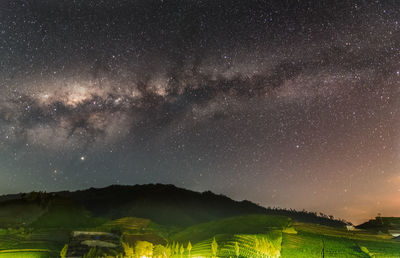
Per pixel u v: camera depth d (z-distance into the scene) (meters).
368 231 132.75
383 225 157.62
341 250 97.38
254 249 91.62
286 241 104.81
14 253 86.38
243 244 94.62
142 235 112.19
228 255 84.81
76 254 89.44
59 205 167.50
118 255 88.00
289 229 118.75
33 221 143.38
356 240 110.31
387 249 101.31
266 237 105.44
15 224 135.75
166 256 90.31
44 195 177.62
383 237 121.25
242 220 132.38
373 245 105.12
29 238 104.00
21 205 165.25
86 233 107.12
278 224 125.44
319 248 98.75
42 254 86.44
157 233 122.06
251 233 110.62
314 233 116.69
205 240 105.69
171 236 121.62
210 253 87.69
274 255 87.94
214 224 131.25
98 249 92.50
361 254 94.12
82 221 147.25
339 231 125.81
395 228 152.00
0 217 146.25
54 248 93.00
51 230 120.44
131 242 102.62
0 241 98.00
